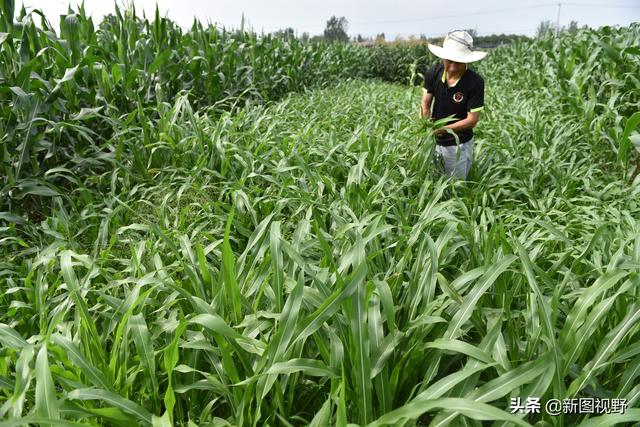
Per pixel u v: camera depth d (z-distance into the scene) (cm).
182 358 175
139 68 513
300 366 137
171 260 250
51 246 257
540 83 836
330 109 614
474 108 399
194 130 366
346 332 166
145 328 159
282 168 315
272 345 145
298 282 151
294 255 179
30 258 292
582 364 161
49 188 330
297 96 803
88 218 305
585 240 244
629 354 148
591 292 154
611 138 490
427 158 384
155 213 304
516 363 163
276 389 151
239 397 152
